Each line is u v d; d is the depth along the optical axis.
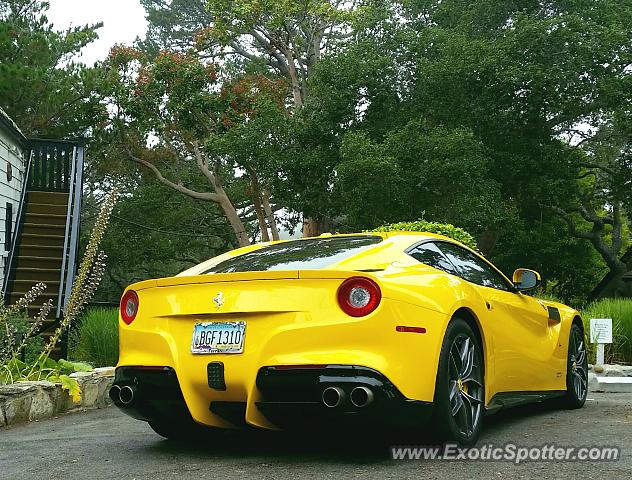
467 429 4.53
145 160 34.72
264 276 4.19
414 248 4.84
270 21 30.41
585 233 31.27
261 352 4.09
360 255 4.59
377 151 23.03
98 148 31.89
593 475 3.85
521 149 26.05
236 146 27.02
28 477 4.14
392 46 26.94
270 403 4.08
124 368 4.55
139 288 4.61
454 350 4.50
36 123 25.47
